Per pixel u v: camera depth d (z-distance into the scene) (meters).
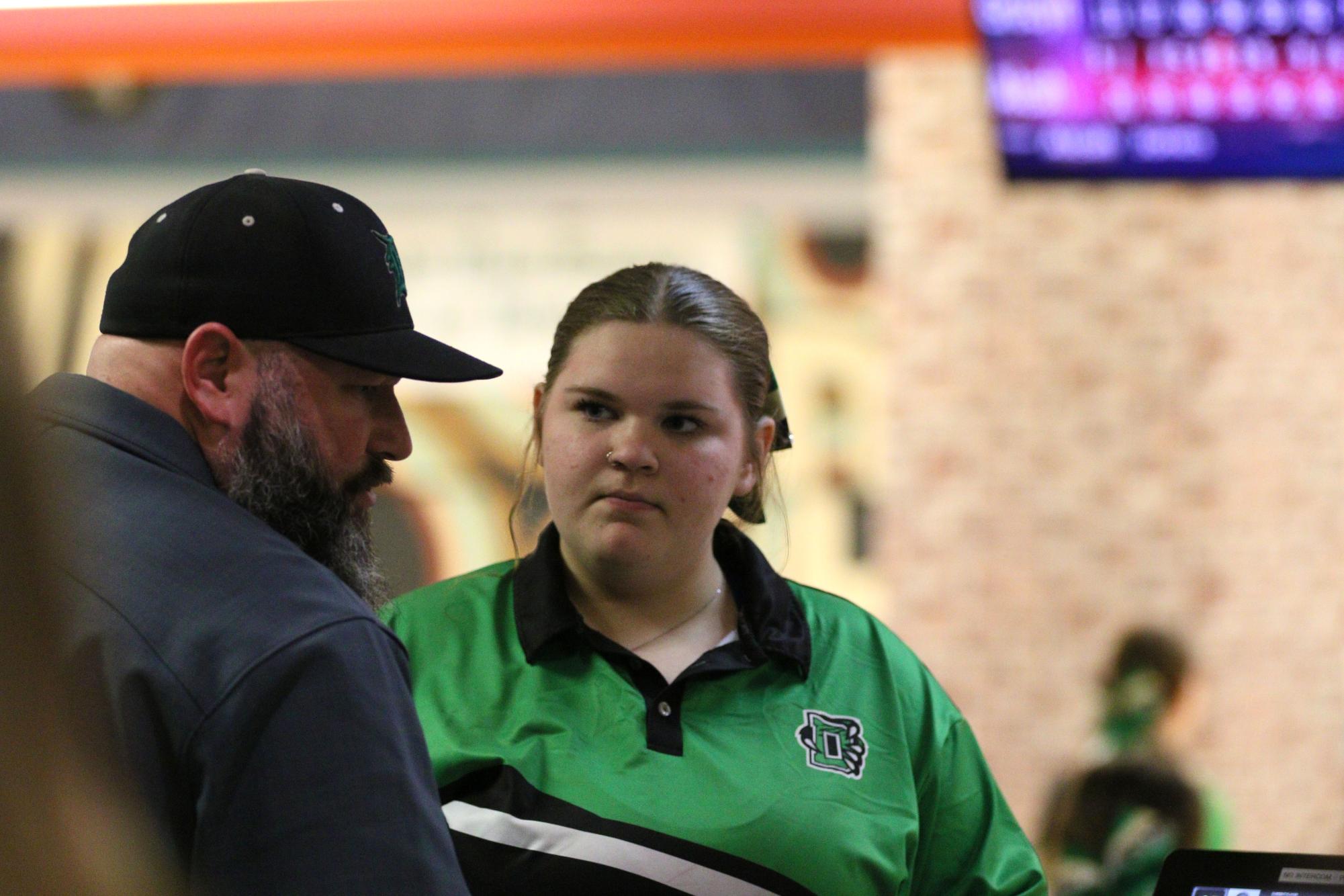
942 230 16.73
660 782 5.23
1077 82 11.95
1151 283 16.25
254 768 3.83
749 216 17.56
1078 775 12.09
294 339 4.35
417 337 4.63
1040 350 16.42
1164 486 16.16
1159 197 16.22
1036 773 15.90
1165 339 16.22
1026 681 16.03
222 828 3.81
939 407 16.58
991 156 16.67
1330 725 15.66
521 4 13.79
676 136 17.56
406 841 3.90
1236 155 11.91
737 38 13.82
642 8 13.77
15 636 1.88
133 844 2.14
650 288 5.44
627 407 5.33
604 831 5.10
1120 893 11.62
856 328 17.30
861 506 17.11
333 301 4.41
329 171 17.78
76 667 3.84
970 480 16.42
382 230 4.70
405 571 17.19
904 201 16.86
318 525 4.45
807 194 17.39
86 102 17.55
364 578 4.62
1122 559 16.14
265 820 3.81
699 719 5.43
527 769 5.25
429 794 4.07
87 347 17.47
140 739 3.83
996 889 5.50
